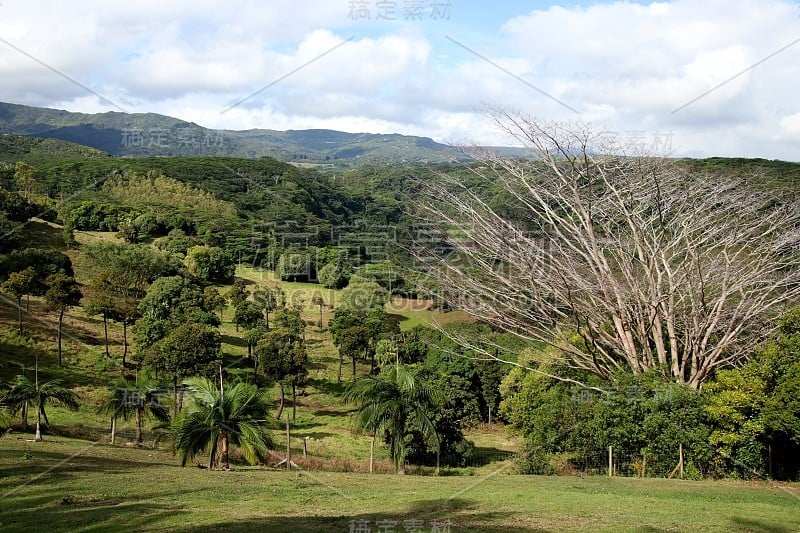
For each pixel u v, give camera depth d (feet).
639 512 42.70
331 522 37.88
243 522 36.91
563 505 45.62
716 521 39.78
